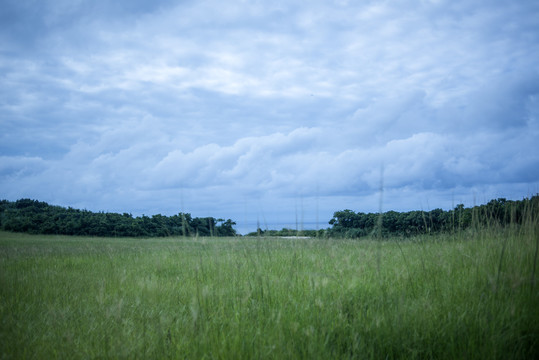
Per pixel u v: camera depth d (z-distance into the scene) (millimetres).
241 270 5223
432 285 4012
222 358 2559
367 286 4086
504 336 2771
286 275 4781
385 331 2920
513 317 2998
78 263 7902
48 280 5746
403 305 3301
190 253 8102
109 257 8719
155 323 3539
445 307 3312
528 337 2824
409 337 2861
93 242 15258
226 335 2936
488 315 3062
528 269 3865
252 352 2643
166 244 12570
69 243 14594
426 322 3045
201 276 5367
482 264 4367
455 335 2852
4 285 5070
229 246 7457
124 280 5492
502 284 3541
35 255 9383
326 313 3295
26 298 4688
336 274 4578
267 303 3682
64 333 3230
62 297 4672
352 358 2619
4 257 8945
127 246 12438
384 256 5996
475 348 2676
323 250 7160
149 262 7688
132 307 4133
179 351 2787
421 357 2744
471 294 3500
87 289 5211
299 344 2805
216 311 3545
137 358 2754
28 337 3254
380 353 2752
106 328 3398
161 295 4605
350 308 3533
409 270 4668
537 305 3180
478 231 6328
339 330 3064
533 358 2641
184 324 3432
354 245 8070
